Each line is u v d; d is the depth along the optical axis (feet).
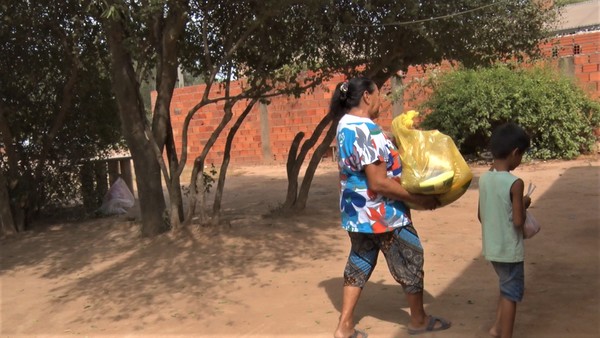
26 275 20.97
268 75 25.63
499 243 11.76
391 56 26.03
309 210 29.27
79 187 33.65
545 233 21.45
